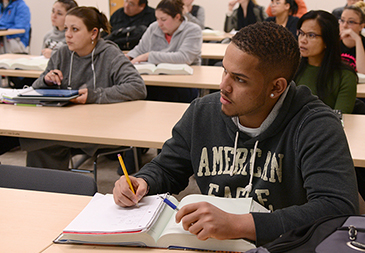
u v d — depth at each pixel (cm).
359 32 314
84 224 92
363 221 79
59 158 214
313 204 92
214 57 354
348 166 96
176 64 297
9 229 96
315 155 99
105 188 252
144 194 106
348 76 212
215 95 124
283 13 430
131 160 276
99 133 164
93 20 221
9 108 203
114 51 228
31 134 167
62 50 231
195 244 88
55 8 357
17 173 130
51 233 95
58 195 114
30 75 285
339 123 105
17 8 532
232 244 87
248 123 112
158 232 91
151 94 309
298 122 107
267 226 87
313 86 221
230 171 114
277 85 100
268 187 109
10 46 521
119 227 89
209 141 120
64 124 176
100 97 211
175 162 125
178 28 316
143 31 395
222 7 613
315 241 76
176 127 126
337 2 560
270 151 111
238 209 98
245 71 95
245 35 97
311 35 211
